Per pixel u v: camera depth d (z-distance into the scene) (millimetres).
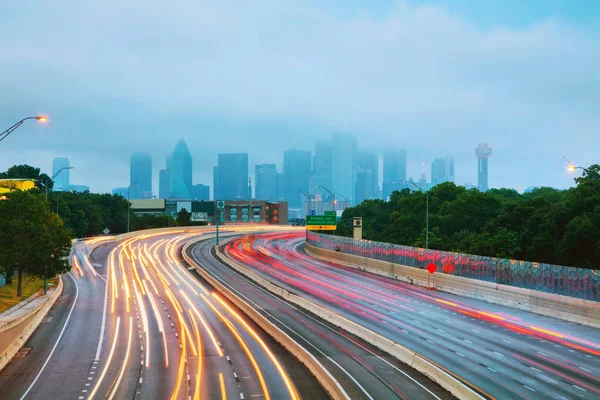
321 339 38125
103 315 49250
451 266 62031
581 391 25172
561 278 45500
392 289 62875
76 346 37469
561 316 43531
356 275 77188
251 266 89062
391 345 33500
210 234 146000
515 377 27453
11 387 28234
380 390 25797
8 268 53719
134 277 75875
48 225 57188
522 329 39625
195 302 56562
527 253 66938
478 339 36469
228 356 34312
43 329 43312
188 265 89500
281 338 37719
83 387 28031
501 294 51312
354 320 44031
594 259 58281
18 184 74750
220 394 26484
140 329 43031
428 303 52562
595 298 41750
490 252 70188
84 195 156750
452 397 24859
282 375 29953
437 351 33125
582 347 33875
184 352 35469
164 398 25969
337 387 25922
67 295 61062
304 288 64500
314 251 106188
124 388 27703
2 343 32906
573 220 61031
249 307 48562
